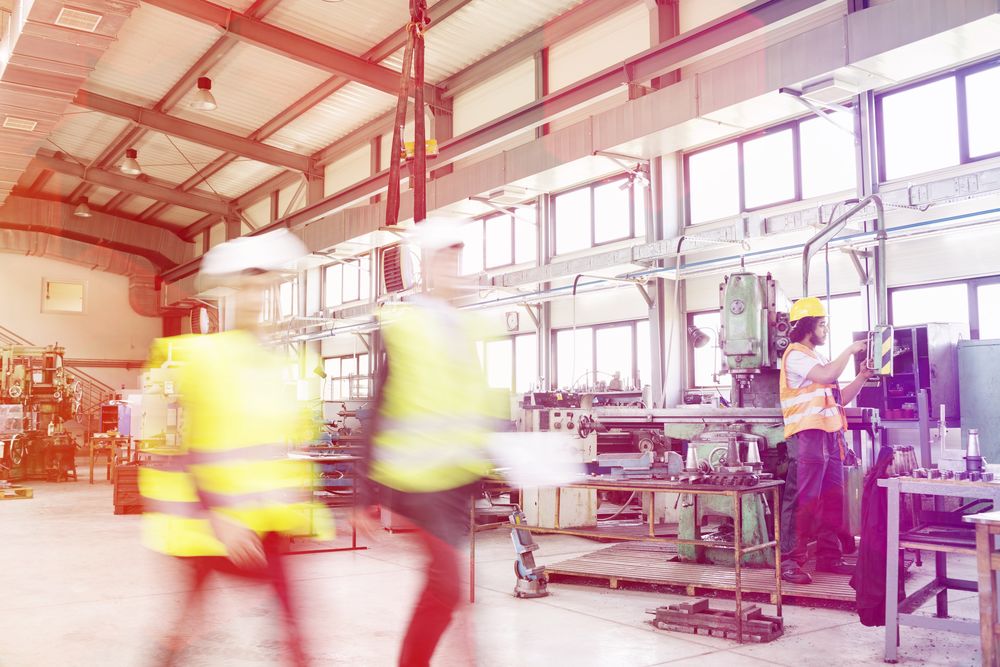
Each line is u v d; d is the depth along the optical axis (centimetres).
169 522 639
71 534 762
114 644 382
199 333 283
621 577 492
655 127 904
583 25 1182
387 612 445
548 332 1375
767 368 566
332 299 2003
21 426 1261
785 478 537
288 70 1417
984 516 294
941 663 345
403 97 482
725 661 349
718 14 1016
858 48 716
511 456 437
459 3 1161
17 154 1284
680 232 1149
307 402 922
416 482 250
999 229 809
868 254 908
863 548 377
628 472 458
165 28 1311
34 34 887
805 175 1009
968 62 834
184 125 1639
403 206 1306
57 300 2464
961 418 740
